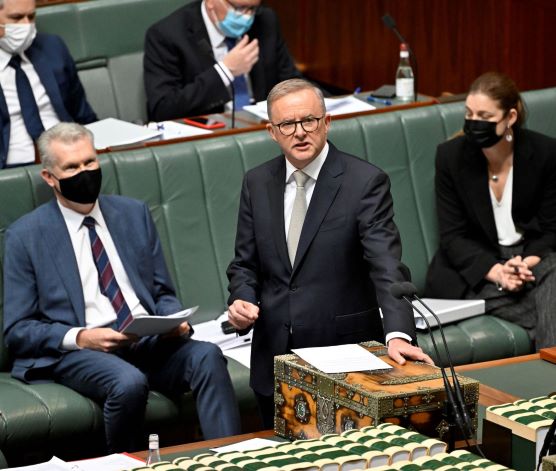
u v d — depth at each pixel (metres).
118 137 19.16
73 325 16.25
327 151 14.32
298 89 13.72
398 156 19.89
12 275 16.28
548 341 17.91
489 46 26.44
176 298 17.08
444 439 11.08
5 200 17.05
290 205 14.45
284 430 12.05
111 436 15.45
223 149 18.80
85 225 16.62
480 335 18.11
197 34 22.70
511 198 18.86
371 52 30.00
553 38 24.73
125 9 23.80
